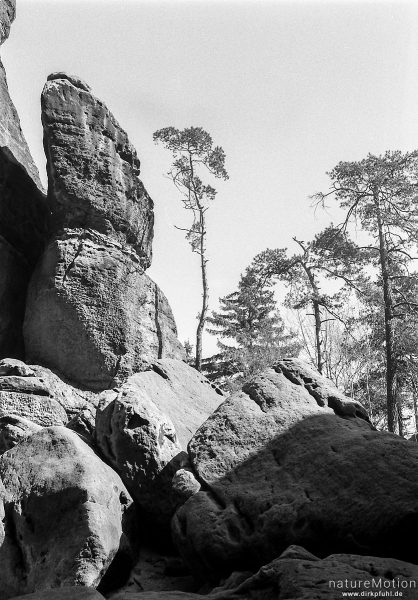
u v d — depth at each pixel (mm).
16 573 7945
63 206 15914
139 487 8883
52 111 16375
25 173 17328
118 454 9031
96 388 14734
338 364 28547
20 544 8094
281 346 32375
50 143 16188
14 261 16562
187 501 7996
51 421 13023
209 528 7586
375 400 30891
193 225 29953
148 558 8766
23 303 16422
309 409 8758
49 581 7535
